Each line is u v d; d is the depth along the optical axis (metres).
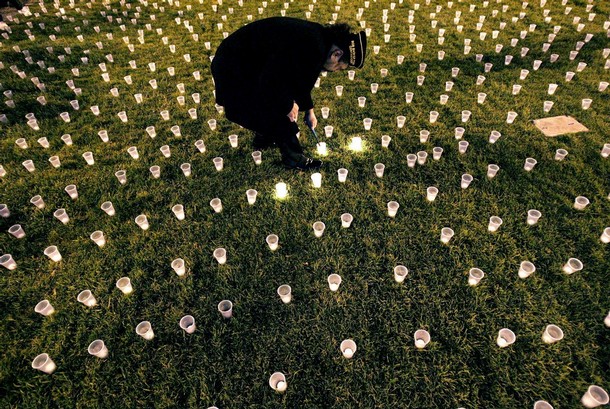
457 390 2.24
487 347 2.43
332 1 9.70
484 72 5.84
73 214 3.67
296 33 2.86
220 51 3.21
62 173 4.20
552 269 2.86
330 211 3.52
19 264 3.20
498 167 3.71
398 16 8.58
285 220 3.46
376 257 3.06
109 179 4.07
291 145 3.82
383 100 5.28
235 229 3.40
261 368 2.40
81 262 3.18
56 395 2.33
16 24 8.89
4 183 4.09
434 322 2.60
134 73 6.49
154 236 3.37
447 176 3.83
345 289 2.85
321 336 2.56
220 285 2.92
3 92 5.82
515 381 2.25
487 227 3.27
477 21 7.96
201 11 9.55
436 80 5.73
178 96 5.64
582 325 2.48
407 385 2.28
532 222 3.21
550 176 3.73
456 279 2.85
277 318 2.68
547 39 6.81
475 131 4.50
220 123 4.92
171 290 2.90
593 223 3.20
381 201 3.60
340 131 4.66
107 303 2.84
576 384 2.20
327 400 2.24
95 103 5.58
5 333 2.69
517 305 2.65
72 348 2.57
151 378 2.40
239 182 3.94
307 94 3.62
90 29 8.54
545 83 5.41
